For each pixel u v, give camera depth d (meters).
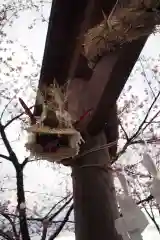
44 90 1.83
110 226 1.92
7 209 3.26
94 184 1.97
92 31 1.43
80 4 1.59
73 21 1.65
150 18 1.23
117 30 1.31
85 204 1.97
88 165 1.99
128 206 1.50
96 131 1.97
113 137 2.15
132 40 1.40
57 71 1.93
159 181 1.39
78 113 1.93
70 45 1.75
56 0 1.59
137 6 1.23
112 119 2.13
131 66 1.54
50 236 3.12
